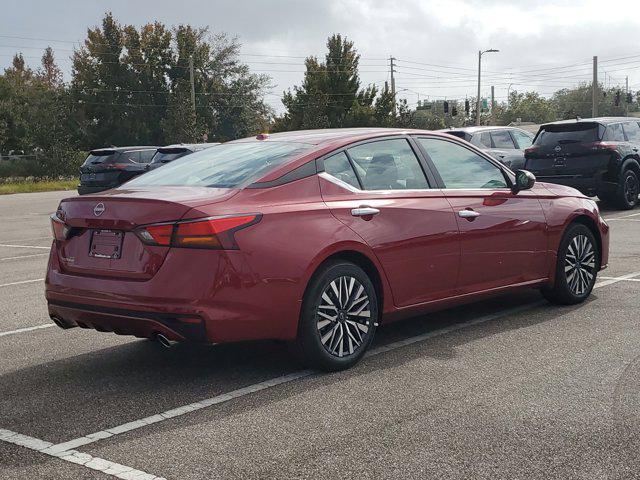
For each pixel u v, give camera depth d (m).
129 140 72.69
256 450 3.72
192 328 4.44
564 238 6.64
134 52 73.19
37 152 50.09
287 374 5.00
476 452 3.62
